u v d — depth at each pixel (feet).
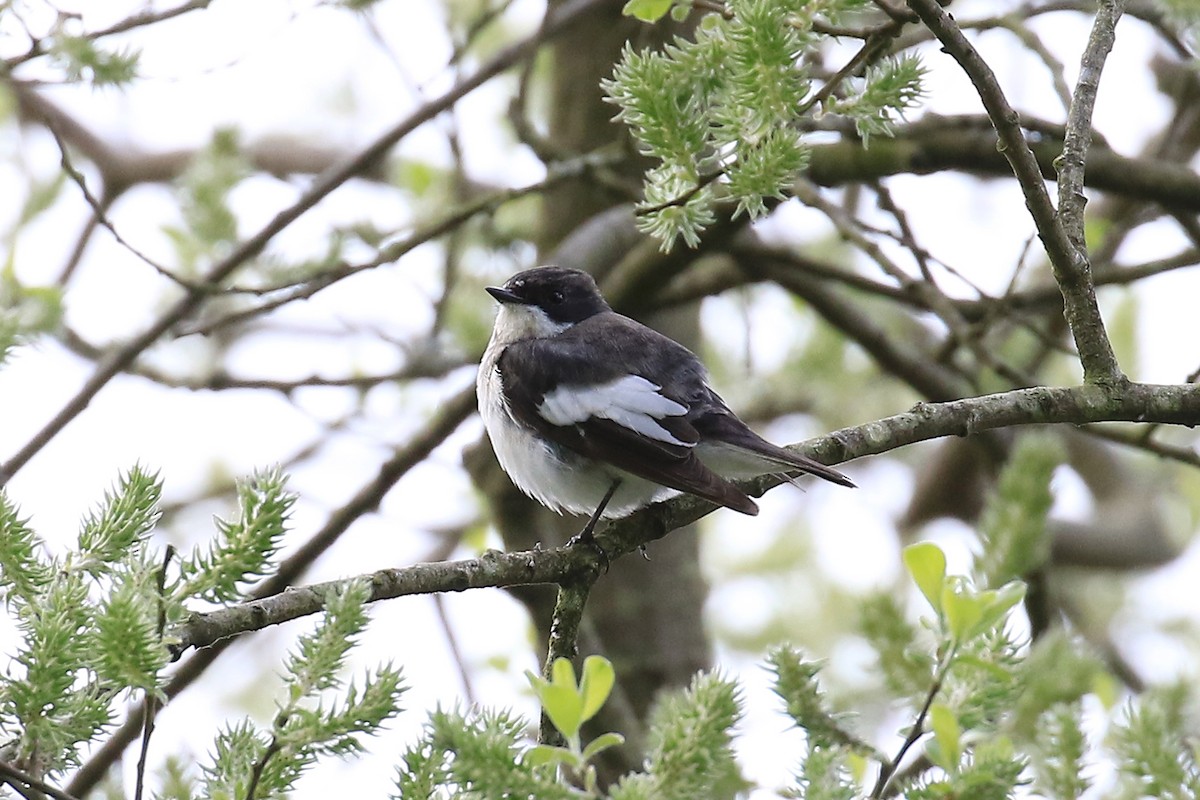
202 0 31.71
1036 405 26.20
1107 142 38.17
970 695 18.71
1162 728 19.52
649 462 29.89
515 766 16.30
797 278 42.68
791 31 23.85
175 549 17.72
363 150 38.93
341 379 43.91
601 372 32.35
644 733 36.65
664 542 43.52
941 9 22.93
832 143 37.17
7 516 18.33
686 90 25.16
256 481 18.90
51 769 17.25
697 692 17.13
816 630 53.11
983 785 16.80
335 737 16.85
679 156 24.58
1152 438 35.06
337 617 17.21
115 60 30.37
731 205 36.14
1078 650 23.66
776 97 23.79
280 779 16.98
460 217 37.35
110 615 16.58
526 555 24.82
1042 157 35.86
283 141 54.70
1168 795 19.07
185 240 43.11
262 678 51.72
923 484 53.42
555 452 32.65
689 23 40.98
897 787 18.42
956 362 43.42
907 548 17.66
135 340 36.60
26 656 17.06
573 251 39.45
